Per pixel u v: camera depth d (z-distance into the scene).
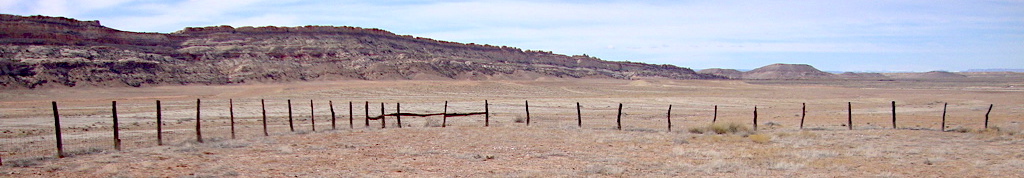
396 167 15.27
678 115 48.62
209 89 94.50
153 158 16.50
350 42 154.62
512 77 163.50
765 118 41.72
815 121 37.06
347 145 20.84
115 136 18.58
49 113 45.22
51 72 85.25
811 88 128.50
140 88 89.81
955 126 31.33
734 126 28.27
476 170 14.87
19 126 33.34
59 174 13.41
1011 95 88.81
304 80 116.88
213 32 142.12
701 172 14.46
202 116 43.53
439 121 36.03
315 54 136.50
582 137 24.72
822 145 21.78
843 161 16.81
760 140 23.09
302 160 16.48
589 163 16.33
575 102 67.88
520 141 23.03
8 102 60.59
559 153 18.62
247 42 138.38
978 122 35.25
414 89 90.19
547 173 14.27
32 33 103.19
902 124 33.41
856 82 190.12
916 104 66.56
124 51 113.25
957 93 99.31
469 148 20.41
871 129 28.94
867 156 18.05
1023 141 22.95
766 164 15.98
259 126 33.44
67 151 17.64
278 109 52.44
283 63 127.88
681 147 20.78
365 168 15.03
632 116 46.41
